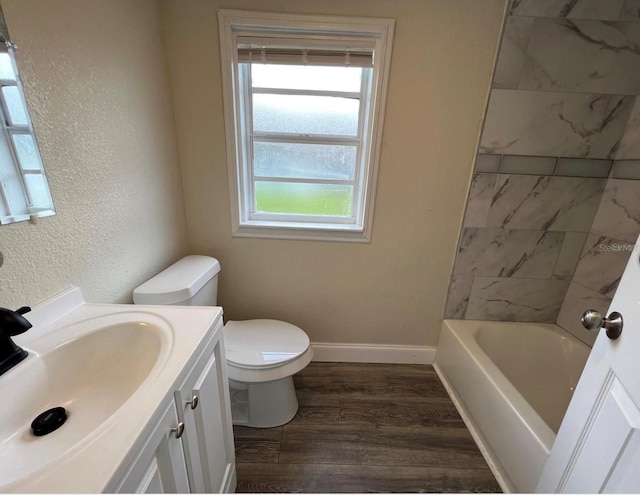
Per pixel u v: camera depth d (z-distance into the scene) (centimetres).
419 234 157
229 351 127
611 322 64
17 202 68
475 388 137
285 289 168
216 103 136
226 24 124
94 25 89
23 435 57
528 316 172
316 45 130
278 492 109
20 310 64
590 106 134
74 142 84
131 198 110
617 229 139
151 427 52
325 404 150
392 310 173
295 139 152
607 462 60
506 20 123
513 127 138
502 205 150
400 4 122
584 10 123
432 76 131
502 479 116
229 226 156
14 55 66
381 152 142
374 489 112
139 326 78
